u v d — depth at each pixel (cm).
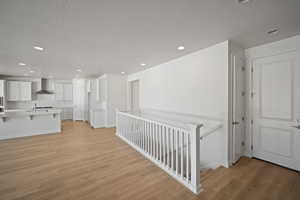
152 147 312
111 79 632
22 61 389
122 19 181
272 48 252
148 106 507
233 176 219
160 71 438
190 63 326
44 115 515
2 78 636
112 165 265
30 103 712
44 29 205
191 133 194
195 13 167
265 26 198
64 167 257
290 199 169
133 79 616
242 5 151
